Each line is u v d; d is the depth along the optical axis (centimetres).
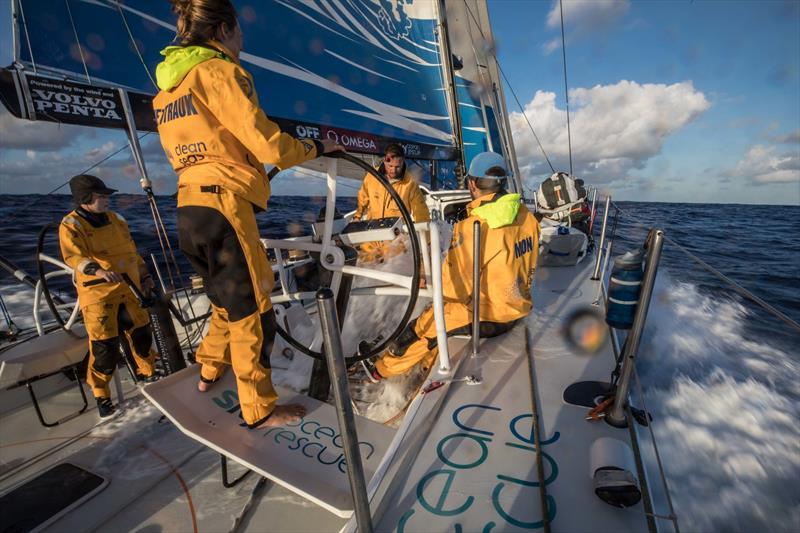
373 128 378
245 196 133
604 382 164
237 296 136
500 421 144
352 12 360
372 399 212
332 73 337
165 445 188
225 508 147
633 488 103
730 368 238
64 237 213
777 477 140
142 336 249
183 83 123
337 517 139
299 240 194
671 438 160
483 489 115
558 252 357
